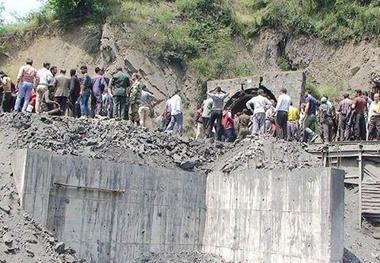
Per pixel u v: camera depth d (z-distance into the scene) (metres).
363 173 21.14
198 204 18.20
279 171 17.00
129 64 33.94
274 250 16.78
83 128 18.34
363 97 22.47
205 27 38.12
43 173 15.19
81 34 36.66
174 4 39.38
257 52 38.34
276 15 38.50
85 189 15.99
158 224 17.27
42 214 15.08
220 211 18.03
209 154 20.02
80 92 20.78
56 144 16.86
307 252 16.14
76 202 15.82
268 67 37.84
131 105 21.34
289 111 23.33
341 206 16.25
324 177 16.06
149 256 16.94
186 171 18.20
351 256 18.19
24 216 14.62
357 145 21.22
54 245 14.61
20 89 19.36
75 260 14.77
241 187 17.69
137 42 34.94
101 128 18.83
